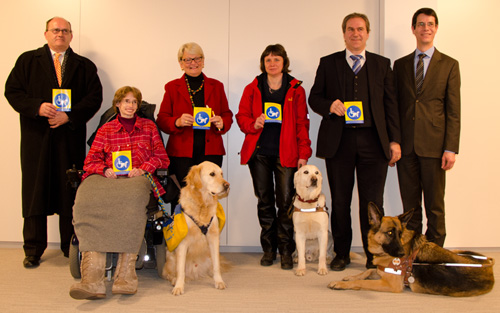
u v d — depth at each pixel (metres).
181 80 3.35
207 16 4.04
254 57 4.04
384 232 2.57
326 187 4.01
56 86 3.32
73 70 3.36
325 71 3.27
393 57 3.90
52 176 3.28
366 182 3.14
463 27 3.93
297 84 3.26
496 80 3.96
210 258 2.94
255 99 3.33
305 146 3.29
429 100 3.16
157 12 4.03
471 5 3.93
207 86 3.38
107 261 2.74
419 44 3.25
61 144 3.27
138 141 2.93
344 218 3.20
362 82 3.12
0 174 3.99
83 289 2.27
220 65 4.05
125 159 2.77
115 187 2.52
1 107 3.98
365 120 3.08
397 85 3.34
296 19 4.03
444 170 3.20
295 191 3.25
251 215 4.05
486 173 3.96
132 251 2.43
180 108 3.31
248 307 2.34
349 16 3.17
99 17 4.02
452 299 2.49
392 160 3.18
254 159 3.35
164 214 2.78
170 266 2.88
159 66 4.03
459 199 3.95
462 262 2.56
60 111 3.19
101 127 2.91
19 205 4.00
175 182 2.99
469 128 3.95
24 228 3.27
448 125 3.11
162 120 3.24
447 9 3.92
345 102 3.08
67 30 3.33
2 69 3.99
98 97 3.46
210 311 2.28
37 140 3.24
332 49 4.03
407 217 2.63
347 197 3.19
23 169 3.25
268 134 3.31
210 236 2.75
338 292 2.63
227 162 4.06
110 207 2.44
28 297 2.50
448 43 3.94
